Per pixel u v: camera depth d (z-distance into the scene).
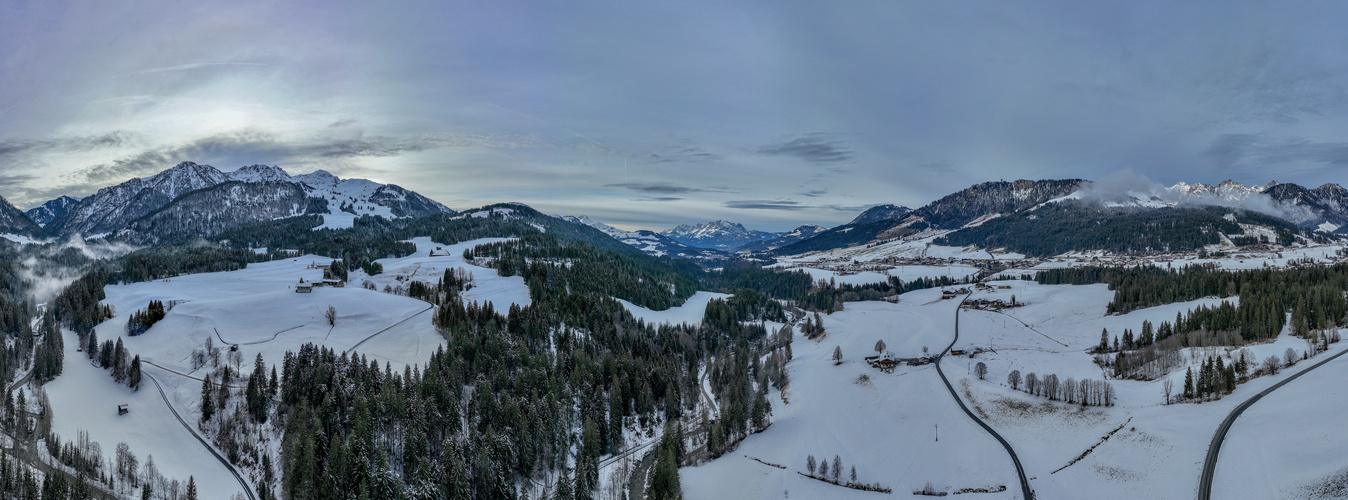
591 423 181.38
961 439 192.88
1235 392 193.12
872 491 170.00
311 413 172.75
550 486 171.88
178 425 192.75
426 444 166.88
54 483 139.75
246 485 165.25
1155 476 159.38
